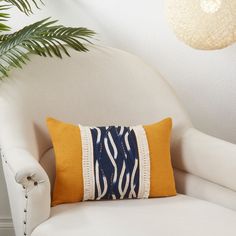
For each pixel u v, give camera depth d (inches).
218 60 98.0
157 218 64.9
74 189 72.1
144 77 86.1
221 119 100.3
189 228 61.7
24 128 74.9
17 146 71.4
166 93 86.0
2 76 80.8
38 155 75.7
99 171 72.6
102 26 95.2
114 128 76.5
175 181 81.7
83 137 74.4
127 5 95.0
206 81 98.8
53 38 83.6
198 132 81.3
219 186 74.6
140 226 62.0
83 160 72.9
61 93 81.0
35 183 63.5
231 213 67.7
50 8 93.4
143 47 96.7
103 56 85.6
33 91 79.4
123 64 86.0
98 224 62.7
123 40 96.0
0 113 75.9
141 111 84.0
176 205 70.7
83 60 84.1
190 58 97.8
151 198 74.6
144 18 95.7
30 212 63.7
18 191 65.7
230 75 98.6
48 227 62.7
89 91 82.7
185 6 79.0
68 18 94.3
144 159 74.7
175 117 83.8
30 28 82.4
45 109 79.2
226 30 78.6
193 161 77.7
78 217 65.3
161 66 97.7
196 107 99.7
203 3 77.4
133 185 73.4
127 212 67.2
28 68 80.9
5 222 98.3
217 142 76.2
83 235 60.1
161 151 76.6
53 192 72.9
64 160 73.0
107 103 83.0
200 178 77.9
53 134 75.2
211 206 70.2
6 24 93.0
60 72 82.1
